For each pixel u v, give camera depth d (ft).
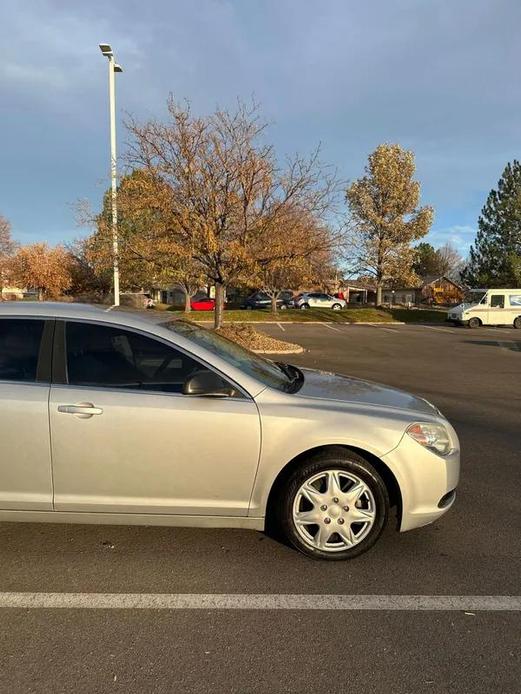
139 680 7.93
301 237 48.42
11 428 10.86
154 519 11.20
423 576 10.92
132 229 48.83
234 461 11.02
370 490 11.20
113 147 54.24
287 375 13.88
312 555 11.32
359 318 113.91
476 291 103.86
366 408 11.64
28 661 8.29
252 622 9.32
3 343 11.43
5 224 159.63
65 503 11.06
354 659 8.43
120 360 11.37
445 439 11.79
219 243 46.14
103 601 9.88
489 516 13.91
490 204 130.93
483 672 8.18
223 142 44.96
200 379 10.96
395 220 126.52
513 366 44.09
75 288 133.28
